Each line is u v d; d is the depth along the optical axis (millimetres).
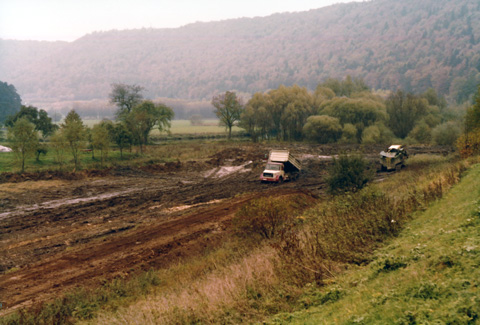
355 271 10625
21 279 17547
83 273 18094
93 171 47438
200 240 22594
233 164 60469
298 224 21219
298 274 11164
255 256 15523
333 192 28516
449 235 10539
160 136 126000
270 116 110500
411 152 71250
